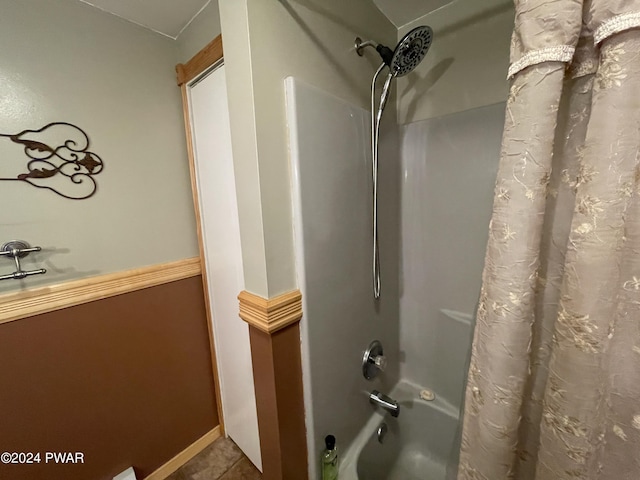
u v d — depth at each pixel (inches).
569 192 21.0
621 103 16.8
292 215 30.6
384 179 46.3
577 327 19.2
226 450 54.3
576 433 19.7
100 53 38.7
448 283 48.7
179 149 48.4
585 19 17.8
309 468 35.9
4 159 32.1
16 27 32.0
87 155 38.2
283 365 31.0
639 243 17.9
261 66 26.0
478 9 39.5
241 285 44.8
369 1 39.8
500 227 21.6
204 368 54.4
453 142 44.5
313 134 30.9
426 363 53.3
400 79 48.3
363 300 42.6
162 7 39.0
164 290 47.6
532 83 19.0
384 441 46.9
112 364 42.2
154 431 47.9
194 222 51.6
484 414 23.4
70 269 37.8
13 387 34.0
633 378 19.1
